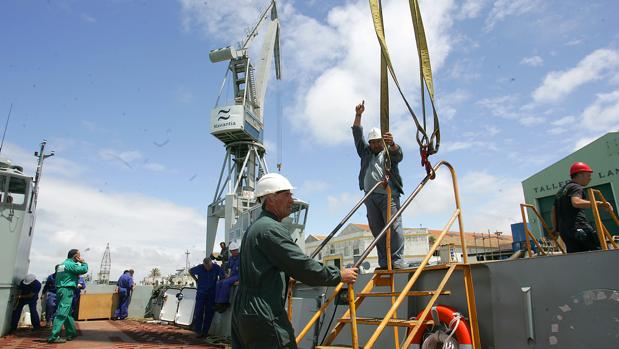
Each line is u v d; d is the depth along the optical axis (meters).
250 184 31.89
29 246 11.66
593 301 3.39
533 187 18.34
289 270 2.89
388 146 5.12
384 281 4.74
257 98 35.41
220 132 31.56
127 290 16.44
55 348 7.82
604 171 15.70
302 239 21.02
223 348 8.18
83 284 14.89
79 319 15.42
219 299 9.30
